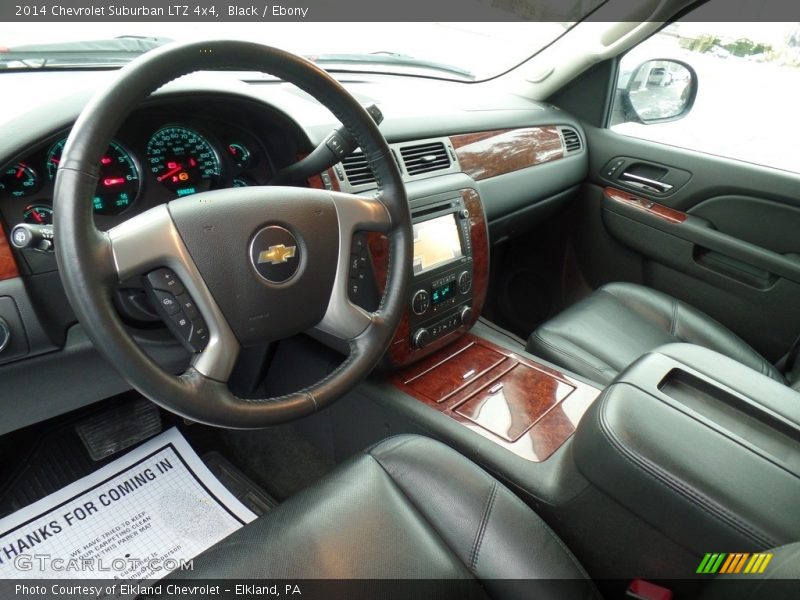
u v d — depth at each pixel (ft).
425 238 3.46
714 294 5.14
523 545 2.23
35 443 3.86
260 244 2.10
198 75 2.71
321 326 2.41
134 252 1.87
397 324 2.54
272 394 4.41
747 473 2.13
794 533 1.93
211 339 2.05
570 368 3.85
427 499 2.43
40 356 2.58
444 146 4.03
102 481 3.59
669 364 2.79
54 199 1.74
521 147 4.85
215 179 3.06
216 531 3.35
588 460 2.40
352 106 2.35
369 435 3.66
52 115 2.28
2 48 2.91
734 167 4.83
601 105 5.60
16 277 2.37
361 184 3.19
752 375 2.77
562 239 6.18
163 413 4.22
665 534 2.21
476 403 3.33
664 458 2.18
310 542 2.14
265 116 2.91
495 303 6.86
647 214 5.35
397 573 2.08
